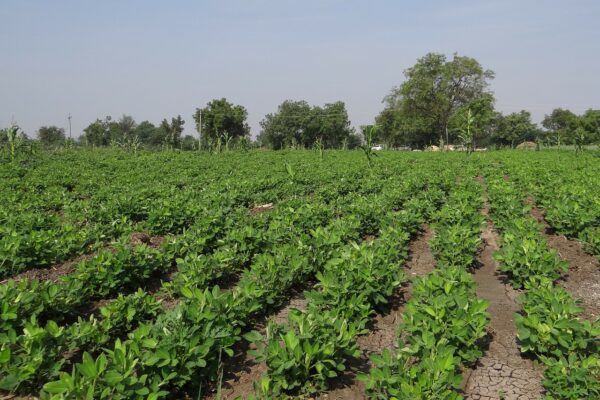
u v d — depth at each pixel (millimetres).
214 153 38750
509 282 7605
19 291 5488
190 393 4656
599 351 4887
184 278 6488
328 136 85625
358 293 6055
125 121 84500
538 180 15938
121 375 3832
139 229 9805
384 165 23875
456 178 19297
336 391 4746
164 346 4234
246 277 6449
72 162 25875
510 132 77812
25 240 7711
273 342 4461
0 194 13375
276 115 88625
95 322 5133
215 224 9016
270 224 9016
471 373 5047
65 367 4930
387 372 4234
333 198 13805
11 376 4188
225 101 61500
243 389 4770
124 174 20219
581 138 37062
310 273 7465
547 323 4973
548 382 4406
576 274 7984
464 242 8266
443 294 5629
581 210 9695
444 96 67750
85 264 6609
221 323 4980
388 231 8773
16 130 26312
